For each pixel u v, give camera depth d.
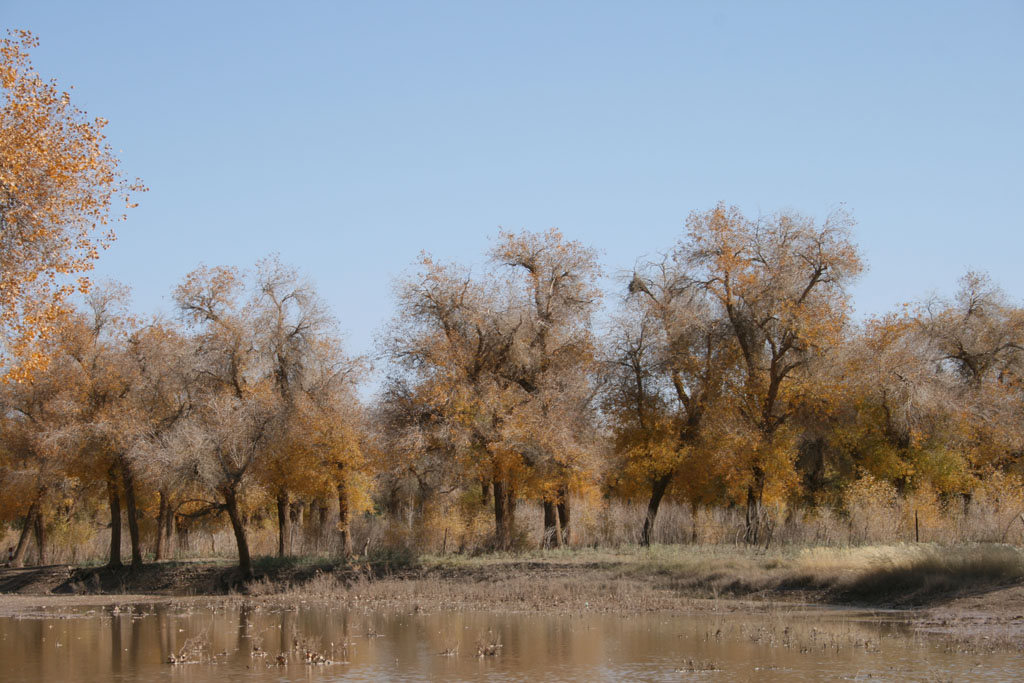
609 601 30.45
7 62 22.98
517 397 40.53
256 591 39.53
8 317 22.70
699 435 41.41
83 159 23.52
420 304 42.91
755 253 41.03
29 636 25.73
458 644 22.50
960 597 27.25
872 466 45.56
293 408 42.75
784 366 41.66
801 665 18.95
